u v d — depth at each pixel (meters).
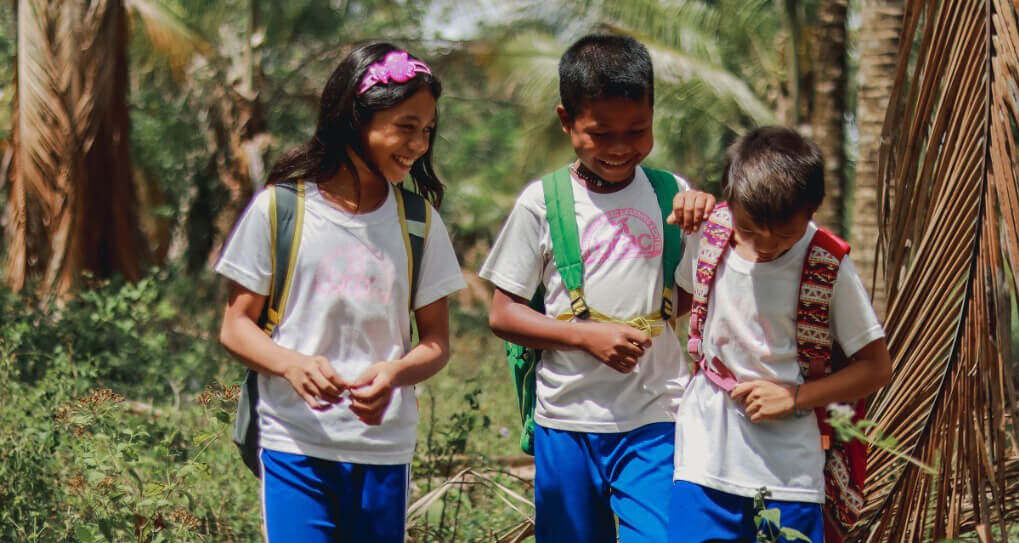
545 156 15.16
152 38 12.09
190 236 14.38
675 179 3.37
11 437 4.52
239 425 2.97
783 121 11.79
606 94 3.11
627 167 3.23
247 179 12.69
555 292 3.36
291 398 2.89
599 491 3.32
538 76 13.05
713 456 2.95
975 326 3.14
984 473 3.26
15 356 6.09
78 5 9.28
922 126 3.30
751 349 2.91
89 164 9.41
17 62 9.24
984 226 3.11
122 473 3.65
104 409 3.80
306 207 2.93
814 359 2.90
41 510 3.91
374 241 2.94
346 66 2.94
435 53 14.15
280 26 18.23
